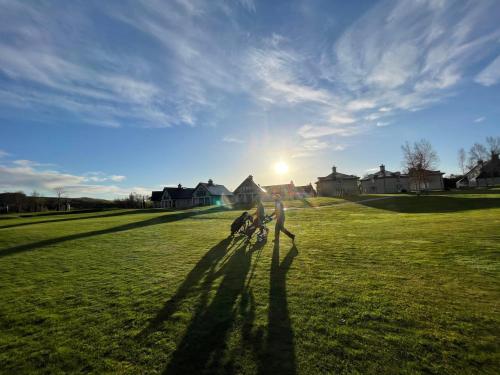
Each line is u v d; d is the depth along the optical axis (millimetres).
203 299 5023
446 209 23000
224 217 23797
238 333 3760
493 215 15086
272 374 2920
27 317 4680
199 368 3094
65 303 5230
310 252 8289
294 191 79062
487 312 3953
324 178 73750
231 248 9789
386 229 12258
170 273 6906
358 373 2861
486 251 7035
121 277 6789
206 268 7207
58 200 79562
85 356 3465
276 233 10219
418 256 7023
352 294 4828
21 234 15766
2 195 73938
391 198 37188
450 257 6734
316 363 3051
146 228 17312
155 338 3783
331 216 21594
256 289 5359
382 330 3627
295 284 5500
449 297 4504
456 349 3145
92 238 13641
